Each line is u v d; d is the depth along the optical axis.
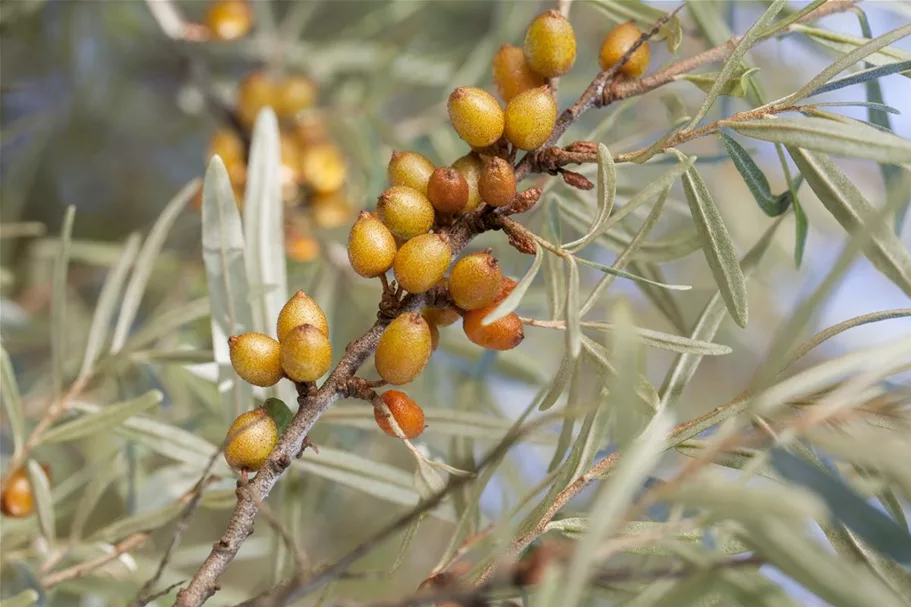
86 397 0.38
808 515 0.26
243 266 0.32
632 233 0.33
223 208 0.32
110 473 0.34
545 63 0.30
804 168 0.30
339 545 0.39
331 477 0.33
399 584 0.40
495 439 0.33
